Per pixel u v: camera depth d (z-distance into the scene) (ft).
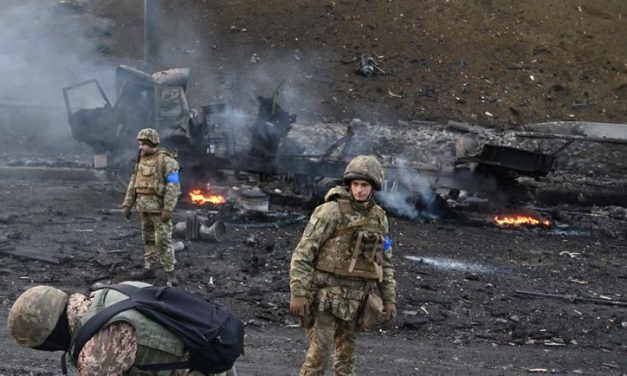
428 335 27.07
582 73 87.86
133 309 10.01
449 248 40.75
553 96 84.17
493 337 27.27
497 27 92.68
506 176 49.47
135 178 29.04
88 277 30.45
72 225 40.09
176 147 49.01
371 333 26.76
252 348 23.53
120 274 31.07
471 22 92.99
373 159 15.83
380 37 89.66
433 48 88.94
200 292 29.40
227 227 41.32
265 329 26.14
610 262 40.93
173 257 29.12
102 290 10.31
